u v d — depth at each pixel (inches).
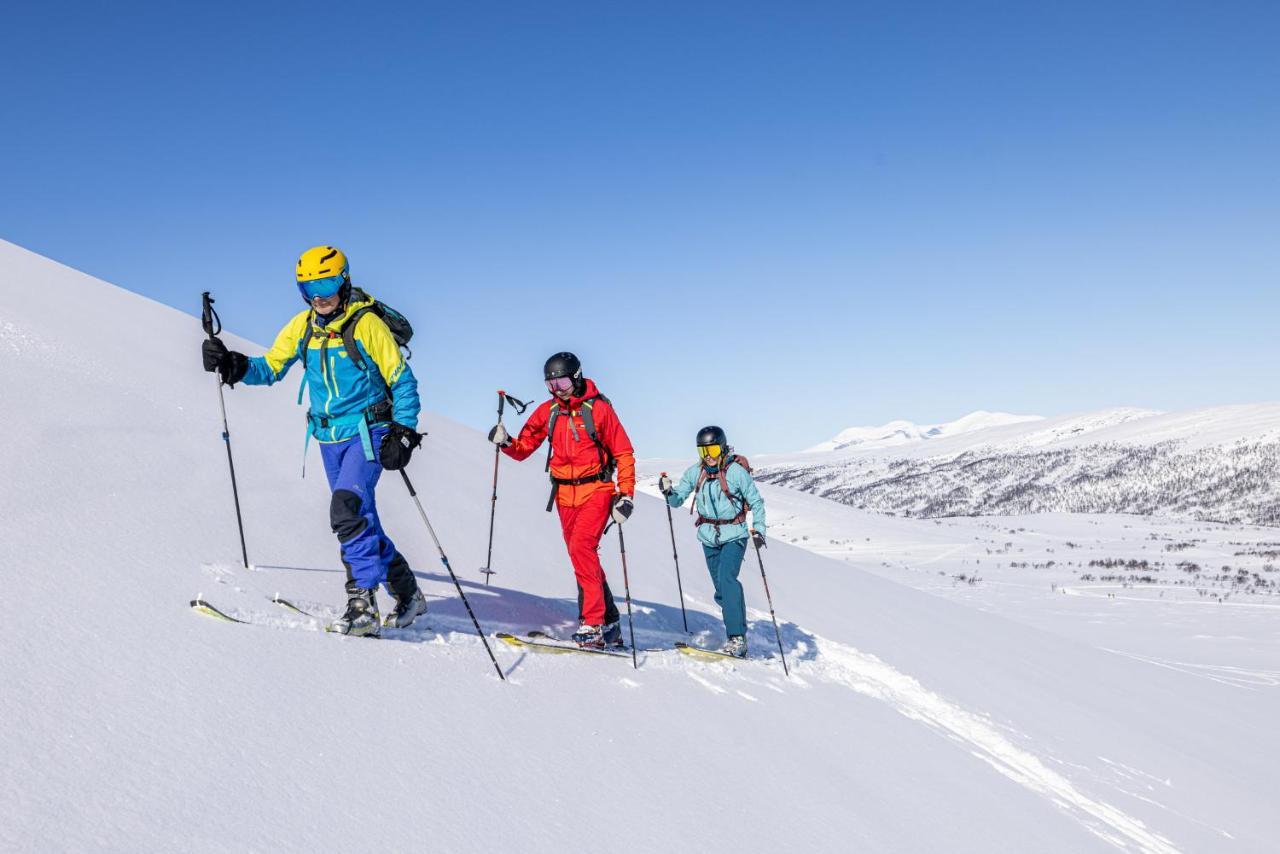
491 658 171.9
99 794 93.6
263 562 193.2
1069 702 367.9
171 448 241.4
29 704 105.0
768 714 216.8
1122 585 1553.9
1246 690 605.9
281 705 127.1
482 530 309.4
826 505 3127.5
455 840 110.5
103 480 198.4
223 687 126.0
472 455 484.7
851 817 173.8
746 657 270.4
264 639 147.3
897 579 1656.0
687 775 160.4
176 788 99.4
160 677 122.5
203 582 165.6
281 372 184.7
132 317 450.9
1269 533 2832.2
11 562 142.5
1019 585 1556.3
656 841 131.4
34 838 83.5
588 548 223.6
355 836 103.3
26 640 119.7
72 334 321.4
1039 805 232.5
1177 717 418.9
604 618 224.7
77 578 145.3
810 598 420.8
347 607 169.3
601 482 226.1
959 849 181.2
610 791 141.6
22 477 181.0
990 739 276.7
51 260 595.8
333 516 170.2
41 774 93.4
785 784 176.2
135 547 169.3
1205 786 305.3
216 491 225.0
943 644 408.2
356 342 170.9
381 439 173.8
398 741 130.1
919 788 208.7
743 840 143.8
